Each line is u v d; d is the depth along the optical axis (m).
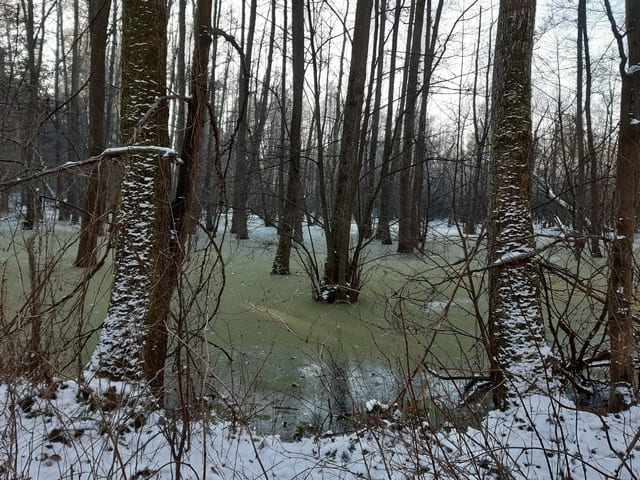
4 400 3.14
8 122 5.45
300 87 10.84
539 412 3.68
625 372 3.96
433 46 12.72
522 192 4.56
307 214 9.32
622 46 4.05
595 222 4.77
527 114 4.65
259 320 7.58
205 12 4.48
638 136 3.85
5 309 3.32
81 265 3.11
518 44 4.66
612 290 3.89
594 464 3.07
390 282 9.78
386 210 13.73
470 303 8.22
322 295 8.91
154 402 3.20
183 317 3.01
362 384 5.20
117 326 3.70
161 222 4.02
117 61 21.84
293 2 10.73
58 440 2.88
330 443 3.39
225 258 12.93
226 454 3.00
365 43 8.98
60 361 3.55
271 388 5.09
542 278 4.55
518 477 2.92
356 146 9.08
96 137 9.79
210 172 5.59
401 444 3.17
